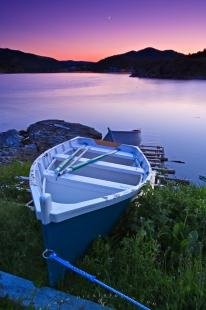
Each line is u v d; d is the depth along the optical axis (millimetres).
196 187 8461
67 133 18469
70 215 4438
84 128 19750
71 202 6176
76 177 6230
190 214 5914
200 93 66250
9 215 6086
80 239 4859
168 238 5414
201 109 37500
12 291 4332
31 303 4020
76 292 4422
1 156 13781
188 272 4410
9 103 47375
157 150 14844
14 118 32625
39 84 130875
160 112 34969
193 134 22516
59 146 8453
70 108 40031
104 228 5344
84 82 150875
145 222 5477
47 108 40438
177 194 6824
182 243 5145
